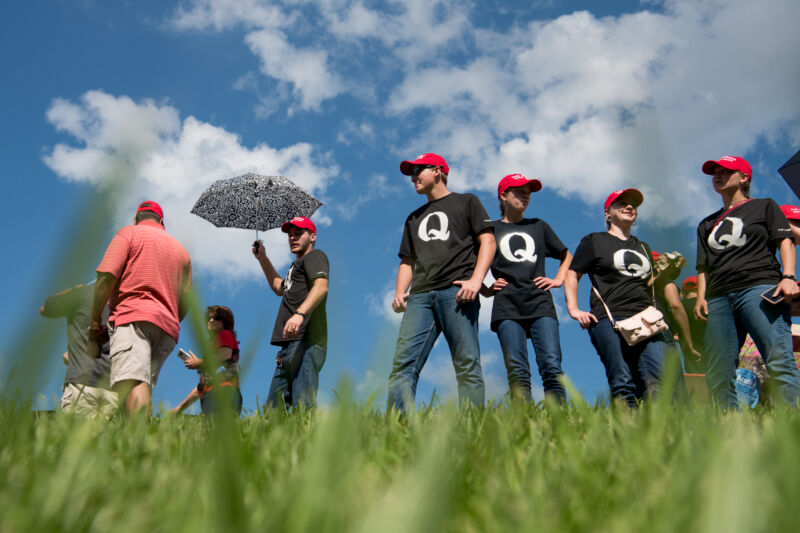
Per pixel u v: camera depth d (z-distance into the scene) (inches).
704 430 42.6
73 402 57.1
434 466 10.0
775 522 19.2
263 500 31.2
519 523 27.1
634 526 27.1
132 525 26.1
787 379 132.3
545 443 47.9
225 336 126.5
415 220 150.5
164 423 62.3
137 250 127.4
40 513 25.8
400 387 134.5
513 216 172.4
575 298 161.5
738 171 149.9
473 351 137.0
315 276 164.1
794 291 134.3
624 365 149.9
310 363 158.9
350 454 39.3
